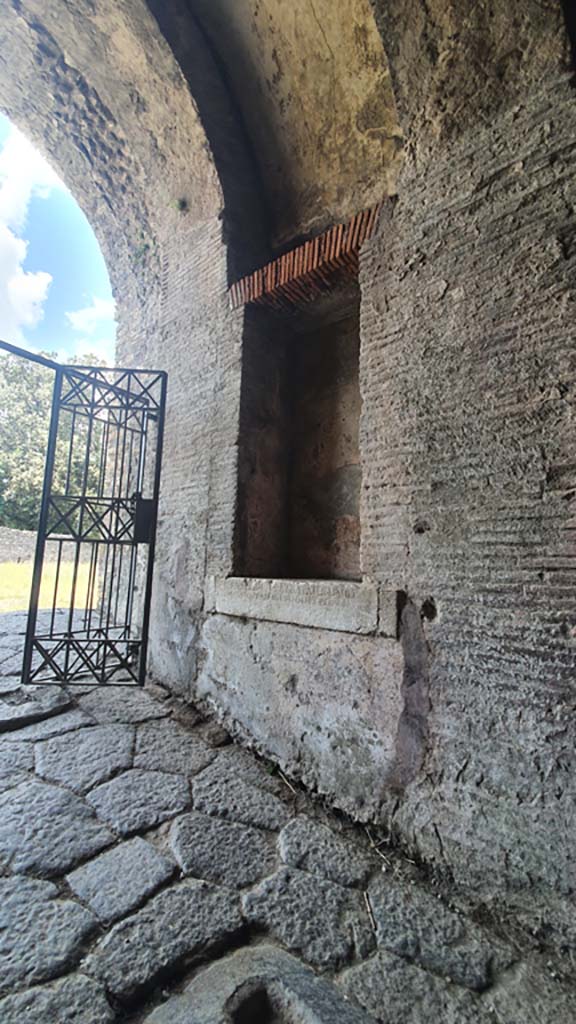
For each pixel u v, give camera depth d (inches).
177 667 120.3
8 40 137.6
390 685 72.2
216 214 127.6
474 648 63.7
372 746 73.5
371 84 100.3
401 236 80.7
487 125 70.6
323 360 122.5
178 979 47.1
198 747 95.5
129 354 171.6
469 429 67.8
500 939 54.1
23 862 60.7
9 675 126.2
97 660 131.3
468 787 62.0
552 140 63.8
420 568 70.7
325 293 109.4
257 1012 45.1
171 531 129.4
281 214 130.0
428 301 75.2
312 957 50.3
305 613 86.3
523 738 58.1
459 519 67.4
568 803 53.8
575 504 56.9
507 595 61.4
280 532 119.8
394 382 78.2
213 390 120.8
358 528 107.8
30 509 767.7
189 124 124.1
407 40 75.8
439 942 53.2
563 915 52.3
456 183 73.6
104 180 161.3
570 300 60.1
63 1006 42.9
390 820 69.3
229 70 125.0
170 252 145.4
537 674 57.8
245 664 99.2
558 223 62.3
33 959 47.2
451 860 62.0
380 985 47.4
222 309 121.6
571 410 58.4
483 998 46.6
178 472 129.6
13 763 84.5
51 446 123.4
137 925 52.5
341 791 76.6
